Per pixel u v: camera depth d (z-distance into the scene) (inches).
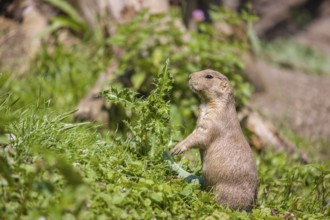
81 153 296.0
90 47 634.2
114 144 316.5
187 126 459.8
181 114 477.1
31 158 270.5
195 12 567.8
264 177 380.2
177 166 315.9
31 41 622.5
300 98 760.3
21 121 298.7
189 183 303.6
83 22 643.5
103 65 552.1
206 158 310.3
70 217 234.4
